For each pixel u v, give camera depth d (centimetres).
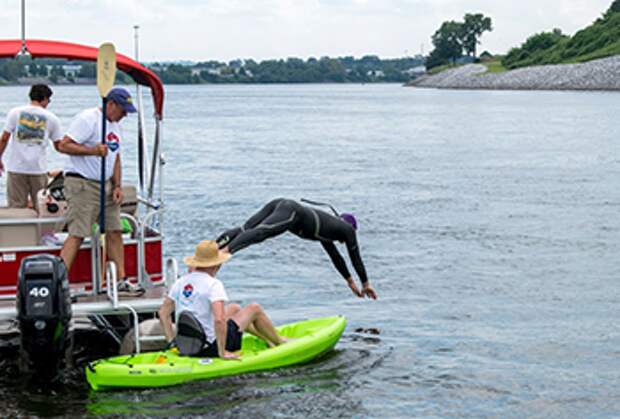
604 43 14562
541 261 1581
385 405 890
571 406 898
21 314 865
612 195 2406
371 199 2344
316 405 880
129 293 963
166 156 3544
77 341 1045
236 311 991
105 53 914
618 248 1689
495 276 1472
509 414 875
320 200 2317
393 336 1137
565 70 13725
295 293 1365
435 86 19000
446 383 959
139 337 947
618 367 1020
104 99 916
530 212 2119
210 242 938
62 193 987
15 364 967
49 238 980
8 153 1045
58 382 919
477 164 3294
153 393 890
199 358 932
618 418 867
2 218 960
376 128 5678
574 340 1123
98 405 858
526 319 1220
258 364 957
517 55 17300
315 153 3791
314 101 11800
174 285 939
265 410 861
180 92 18738
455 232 1856
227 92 18562
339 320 1086
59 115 4941
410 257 1617
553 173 2967
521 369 1011
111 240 963
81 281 973
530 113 7231
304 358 1006
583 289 1385
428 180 2781
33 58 991
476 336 1138
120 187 951
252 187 2573
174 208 2148
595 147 4031
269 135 4975
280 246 1692
